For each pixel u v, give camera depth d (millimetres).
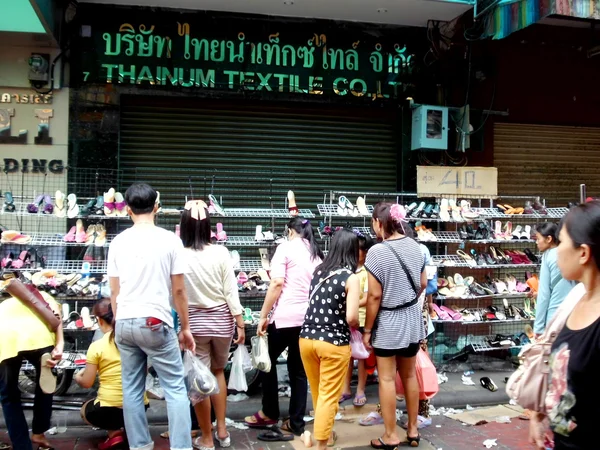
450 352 7047
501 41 7840
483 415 5438
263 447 4570
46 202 5754
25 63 6430
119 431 4445
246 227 7125
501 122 7918
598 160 8375
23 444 3963
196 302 4289
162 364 3795
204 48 6879
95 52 6613
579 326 2064
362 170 7492
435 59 7480
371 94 7348
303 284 4738
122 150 6809
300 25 7137
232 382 4672
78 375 4402
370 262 4438
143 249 3807
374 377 6379
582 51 8172
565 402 1997
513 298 7391
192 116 7000
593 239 2029
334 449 4559
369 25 7336
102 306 4434
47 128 6492
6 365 3941
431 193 7297
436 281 6289
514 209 7098
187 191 6984
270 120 7223
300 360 4770
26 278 5496
